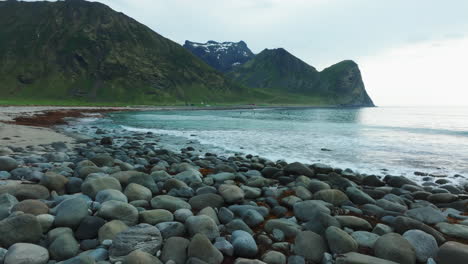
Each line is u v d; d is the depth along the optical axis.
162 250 4.29
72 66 156.50
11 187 6.25
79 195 6.14
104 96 144.62
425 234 4.66
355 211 6.38
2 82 134.12
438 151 17.34
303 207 6.05
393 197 7.54
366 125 39.16
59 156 11.13
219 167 10.75
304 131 28.95
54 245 4.18
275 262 4.21
